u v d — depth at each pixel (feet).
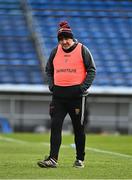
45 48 272.51
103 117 251.19
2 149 124.36
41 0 306.35
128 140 175.63
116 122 251.80
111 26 299.99
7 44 279.69
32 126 247.29
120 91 249.75
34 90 244.83
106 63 275.80
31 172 69.77
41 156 101.35
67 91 74.64
